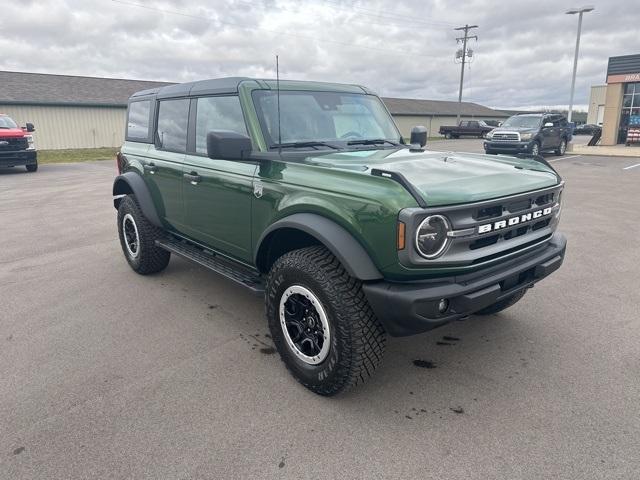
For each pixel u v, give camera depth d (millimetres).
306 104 3939
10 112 27672
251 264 3795
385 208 2629
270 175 3350
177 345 3846
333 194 2912
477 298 2760
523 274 3176
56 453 2613
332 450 2639
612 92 30141
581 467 2492
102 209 9609
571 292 4898
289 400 3104
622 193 11242
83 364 3549
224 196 3812
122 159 5582
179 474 2461
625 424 2828
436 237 2637
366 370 2920
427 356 3672
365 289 2771
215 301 4738
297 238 3393
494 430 2795
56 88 31109
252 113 3627
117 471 2484
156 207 4965
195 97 4289
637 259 5992
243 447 2664
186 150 4398
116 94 33031
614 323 4188
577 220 8242
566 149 24078
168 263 5609
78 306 4625
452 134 46625
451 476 2445
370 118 4344
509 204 2982
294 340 3246
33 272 5652
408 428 2822
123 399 3105
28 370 3465
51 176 15656
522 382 3297
